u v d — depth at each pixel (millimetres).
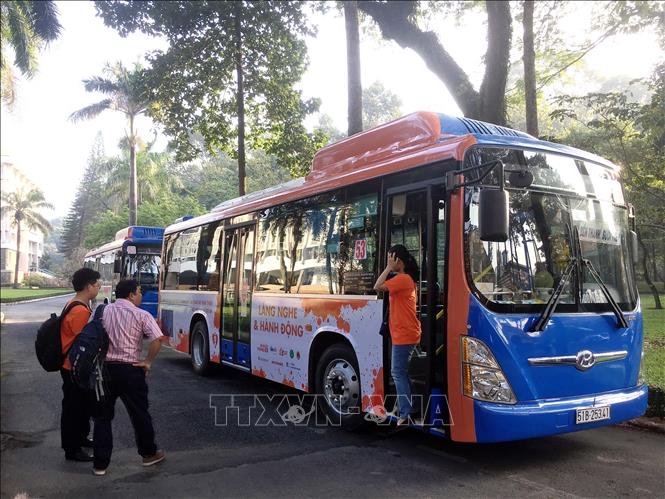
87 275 5184
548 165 5215
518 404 4512
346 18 13359
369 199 5965
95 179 67312
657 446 5680
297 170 20531
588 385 4887
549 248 4988
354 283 6047
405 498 4309
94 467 4824
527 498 4301
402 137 6227
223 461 5180
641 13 12383
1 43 19250
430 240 4996
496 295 4668
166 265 12367
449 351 4738
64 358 5020
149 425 4992
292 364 7145
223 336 9172
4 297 37062
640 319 5473
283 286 7457
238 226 8953
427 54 15273
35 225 57156
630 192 10703
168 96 18562
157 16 17031
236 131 19859
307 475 4809
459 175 4766
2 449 5578
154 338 4957
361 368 5840
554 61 15367
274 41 18875
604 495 4367
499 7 12039
